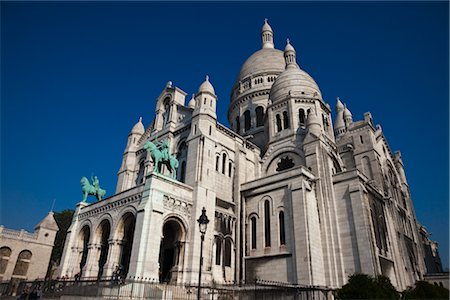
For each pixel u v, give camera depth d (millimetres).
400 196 49562
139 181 44312
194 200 32938
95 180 42188
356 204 32344
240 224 36812
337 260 31109
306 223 31016
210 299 27312
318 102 46500
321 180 35594
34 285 34375
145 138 47719
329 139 44188
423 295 22391
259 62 67812
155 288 24859
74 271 35969
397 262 35969
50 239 53188
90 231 36156
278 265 31500
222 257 33656
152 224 28562
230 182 39594
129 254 33781
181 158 39531
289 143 42750
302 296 26906
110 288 25000
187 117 42125
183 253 30469
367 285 21047
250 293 27844
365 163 44875
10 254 48062
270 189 35812
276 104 48094
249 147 45312
